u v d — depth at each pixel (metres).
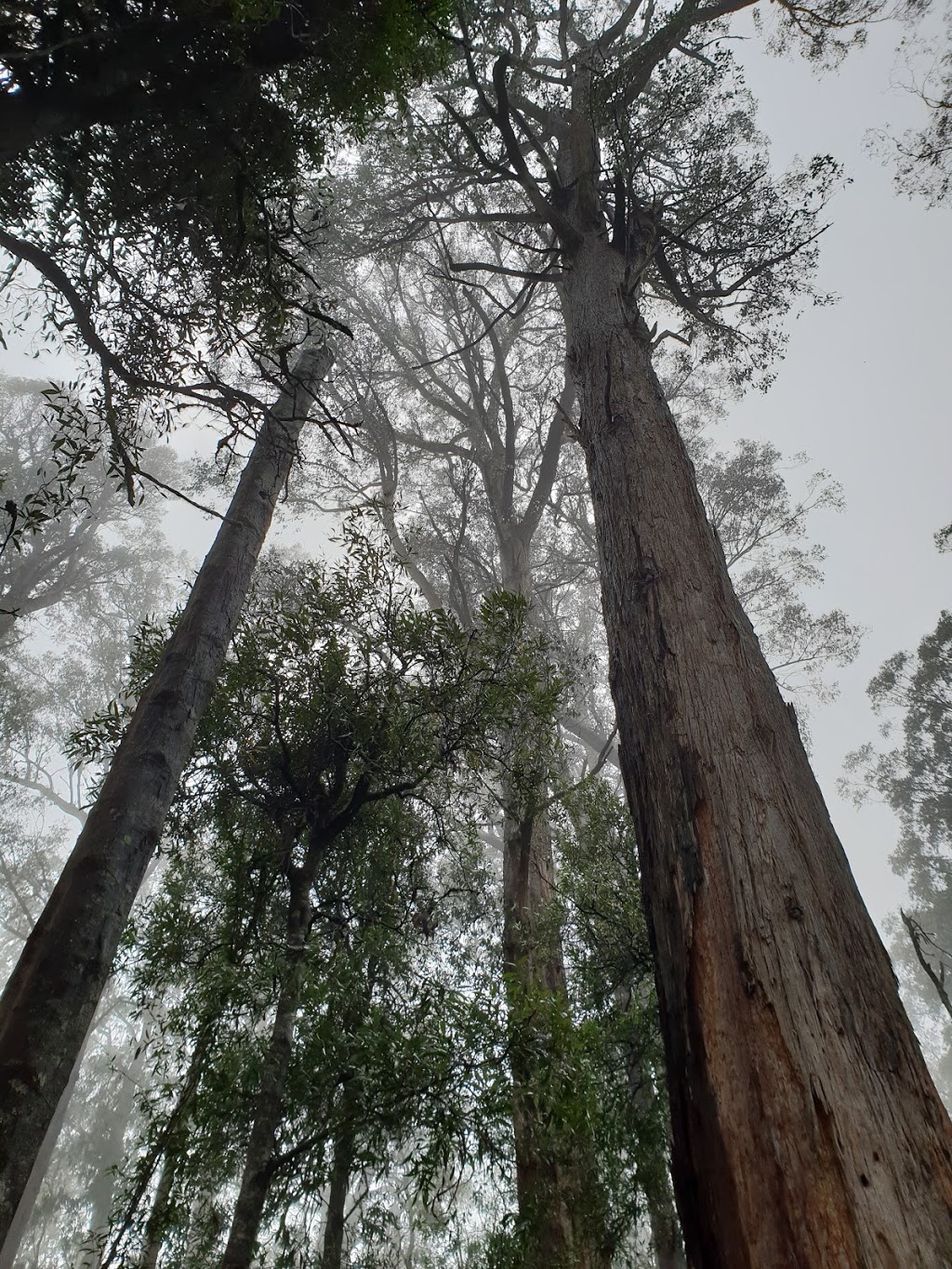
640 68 9.38
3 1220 2.73
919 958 6.46
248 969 3.84
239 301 4.79
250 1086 3.77
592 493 4.78
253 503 6.19
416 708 4.98
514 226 12.57
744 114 9.94
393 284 15.91
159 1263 3.73
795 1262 1.68
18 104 3.50
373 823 5.24
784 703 3.21
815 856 2.49
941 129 9.13
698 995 2.27
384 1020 3.76
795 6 9.35
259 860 4.77
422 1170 3.33
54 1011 3.29
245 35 3.87
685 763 2.86
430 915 5.38
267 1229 4.16
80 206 4.26
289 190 4.68
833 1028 2.03
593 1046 3.79
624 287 5.99
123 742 4.52
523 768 5.64
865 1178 1.75
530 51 11.55
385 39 4.16
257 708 5.11
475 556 14.27
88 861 3.82
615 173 6.34
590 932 6.07
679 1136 2.15
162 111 4.04
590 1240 4.50
